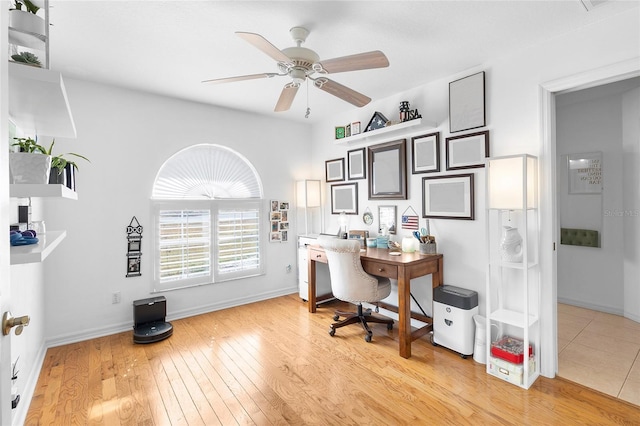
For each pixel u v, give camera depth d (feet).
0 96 2.49
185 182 11.87
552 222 7.44
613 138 11.36
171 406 6.47
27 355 6.87
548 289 7.44
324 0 5.94
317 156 14.93
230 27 6.81
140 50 7.80
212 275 12.24
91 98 9.81
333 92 7.51
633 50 6.24
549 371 7.42
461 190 9.18
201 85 10.14
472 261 9.02
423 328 9.11
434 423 5.92
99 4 5.97
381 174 11.60
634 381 7.16
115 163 10.22
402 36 7.26
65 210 9.41
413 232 10.23
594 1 5.99
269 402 6.59
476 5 6.14
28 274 6.95
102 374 7.65
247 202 13.25
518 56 7.93
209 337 9.75
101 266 9.98
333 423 5.97
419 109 10.37
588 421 5.90
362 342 9.36
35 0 4.67
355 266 9.27
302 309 12.35
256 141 13.48
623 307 11.17
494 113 8.43
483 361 8.06
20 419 5.87
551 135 7.47
